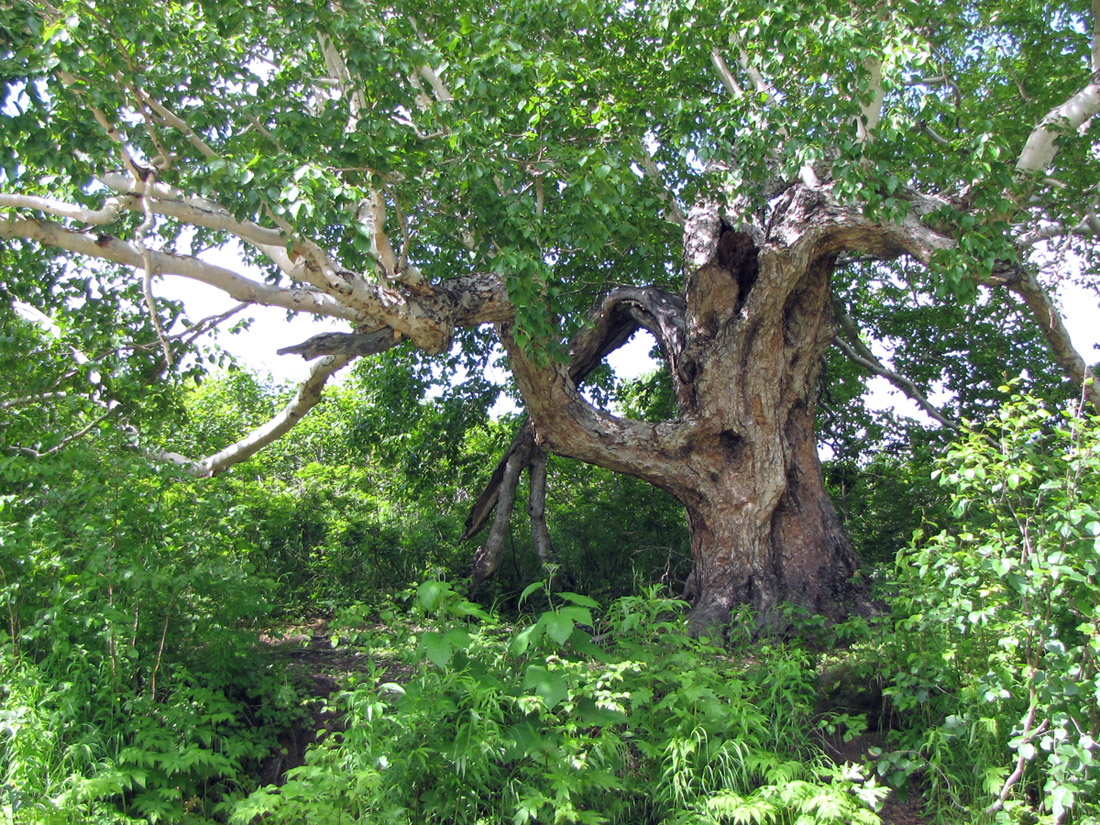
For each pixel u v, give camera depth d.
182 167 6.26
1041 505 5.08
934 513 12.41
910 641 6.18
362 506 12.51
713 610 8.88
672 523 13.15
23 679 4.91
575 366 11.35
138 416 8.01
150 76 6.05
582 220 6.78
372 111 6.54
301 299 7.12
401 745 4.82
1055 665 4.73
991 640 5.71
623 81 8.84
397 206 6.60
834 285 13.49
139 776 4.68
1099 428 4.75
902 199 7.91
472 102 6.55
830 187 8.45
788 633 8.38
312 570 11.06
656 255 10.81
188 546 6.00
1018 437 4.99
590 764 4.91
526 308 6.66
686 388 9.67
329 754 4.89
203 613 5.90
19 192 7.68
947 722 5.31
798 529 9.37
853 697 6.30
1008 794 5.15
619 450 9.45
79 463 5.59
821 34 7.09
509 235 6.46
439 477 13.80
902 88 7.02
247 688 6.02
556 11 7.57
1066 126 7.93
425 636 5.22
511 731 5.02
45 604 5.50
